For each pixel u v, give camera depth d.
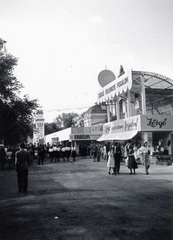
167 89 29.92
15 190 11.57
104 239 5.18
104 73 36.38
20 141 34.66
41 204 8.47
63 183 13.26
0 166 27.25
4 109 30.28
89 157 42.66
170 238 5.20
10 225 6.32
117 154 17.75
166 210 7.43
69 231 5.71
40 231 5.79
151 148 26.61
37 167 24.36
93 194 9.99
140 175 16.42
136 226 5.98
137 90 31.23
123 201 8.66
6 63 29.06
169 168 20.38
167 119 27.06
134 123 28.05
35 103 32.62
